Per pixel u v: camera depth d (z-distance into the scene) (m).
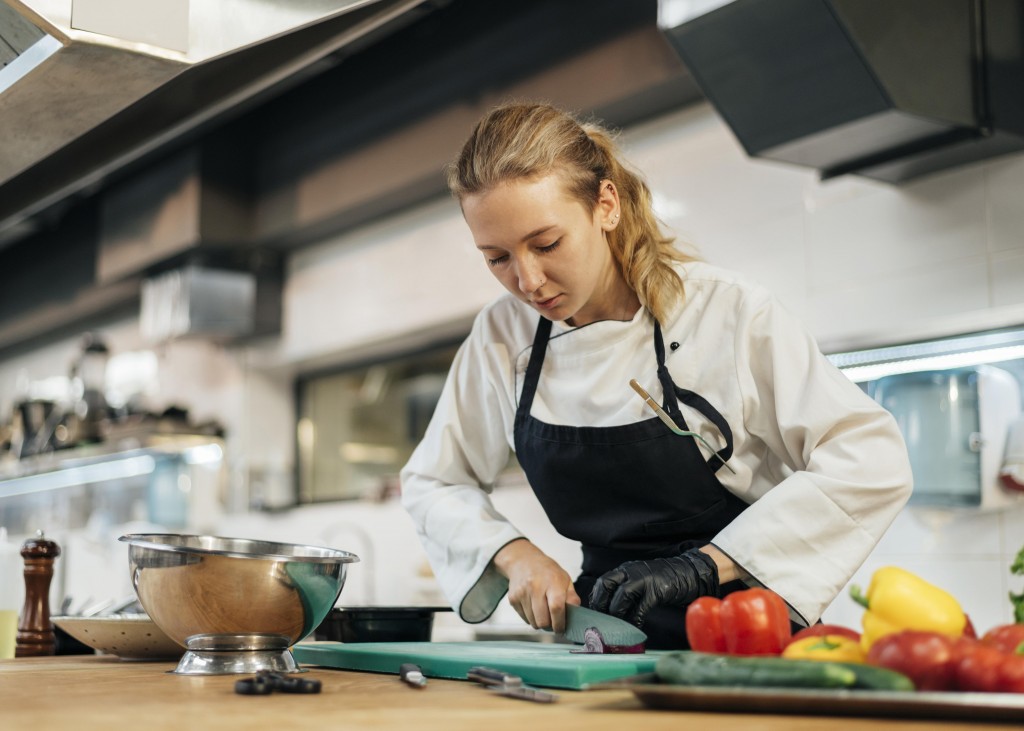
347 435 4.73
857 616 2.67
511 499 3.62
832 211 2.79
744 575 1.39
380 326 4.10
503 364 1.74
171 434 4.63
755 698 0.88
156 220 4.35
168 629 1.37
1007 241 2.46
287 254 4.59
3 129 2.06
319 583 1.35
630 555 1.60
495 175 1.38
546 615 1.41
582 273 1.44
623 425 1.55
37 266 5.47
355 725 0.86
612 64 2.96
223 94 2.37
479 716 0.92
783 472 1.59
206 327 4.39
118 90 1.91
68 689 1.20
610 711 0.95
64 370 6.20
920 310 2.60
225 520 4.80
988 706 0.81
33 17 1.69
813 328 2.80
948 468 2.51
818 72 2.27
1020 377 2.46
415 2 2.15
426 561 3.93
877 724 0.83
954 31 2.33
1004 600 2.46
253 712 0.96
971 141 2.36
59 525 6.16
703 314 1.56
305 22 1.92
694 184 3.10
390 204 3.90
